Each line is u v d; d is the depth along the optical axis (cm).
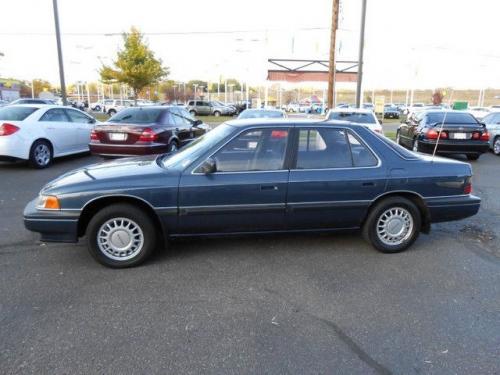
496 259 439
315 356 271
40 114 984
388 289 367
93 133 920
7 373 250
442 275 398
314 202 424
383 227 446
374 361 267
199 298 346
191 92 7975
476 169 1061
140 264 410
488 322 315
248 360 266
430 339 292
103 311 323
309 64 2417
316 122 436
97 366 257
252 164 417
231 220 414
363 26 1551
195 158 413
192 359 266
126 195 392
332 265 418
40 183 795
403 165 443
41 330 295
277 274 395
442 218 459
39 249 452
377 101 2980
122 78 3147
